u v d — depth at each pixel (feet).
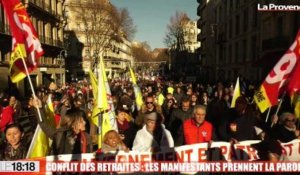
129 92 46.73
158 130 17.48
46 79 122.31
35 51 18.70
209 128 18.67
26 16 18.40
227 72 148.77
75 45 212.02
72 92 53.21
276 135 17.63
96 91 23.22
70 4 207.82
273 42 85.30
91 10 188.85
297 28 76.89
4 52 90.43
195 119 18.69
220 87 39.45
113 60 251.39
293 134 17.67
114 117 21.84
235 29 134.41
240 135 19.69
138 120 24.79
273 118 19.24
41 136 16.25
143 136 17.21
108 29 186.70
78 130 16.81
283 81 18.98
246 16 119.85
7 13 17.89
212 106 31.35
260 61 89.76
